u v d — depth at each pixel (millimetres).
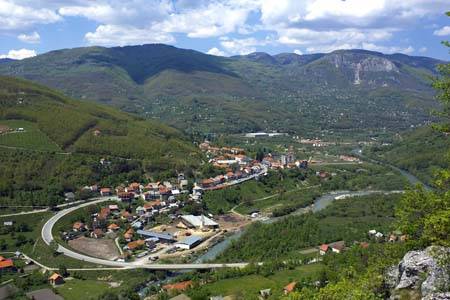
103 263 193250
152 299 153750
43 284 173625
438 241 49344
